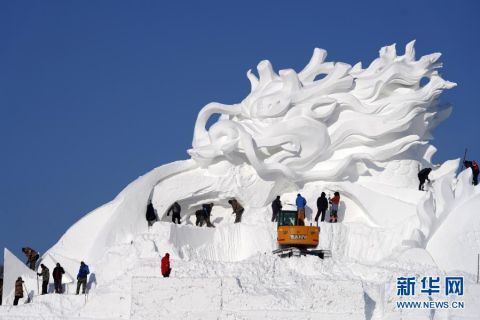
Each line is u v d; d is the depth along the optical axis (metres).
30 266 66.62
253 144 68.12
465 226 65.12
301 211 64.19
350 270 60.47
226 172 68.81
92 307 58.16
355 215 68.62
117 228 67.44
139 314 55.22
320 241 65.19
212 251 65.19
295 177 68.44
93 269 64.81
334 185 68.56
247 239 65.19
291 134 68.69
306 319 55.12
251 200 68.75
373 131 68.81
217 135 68.69
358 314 55.44
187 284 55.44
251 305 55.28
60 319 58.09
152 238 63.69
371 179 69.25
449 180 66.81
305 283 57.06
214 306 55.25
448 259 63.91
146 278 55.47
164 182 69.00
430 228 64.75
